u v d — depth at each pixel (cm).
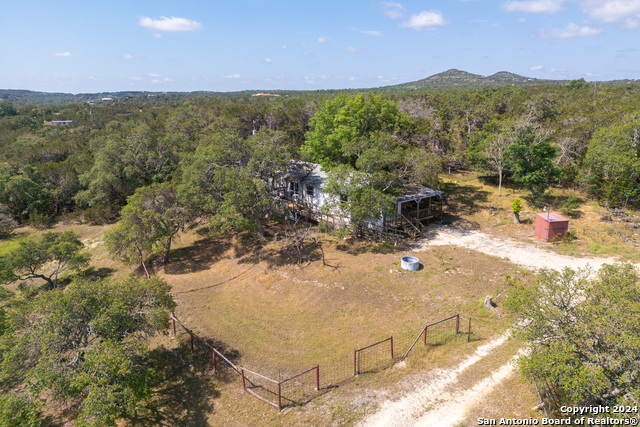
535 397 1008
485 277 1717
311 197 2728
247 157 2377
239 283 1908
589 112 4012
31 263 2003
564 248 1998
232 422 1045
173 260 2283
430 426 960
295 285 1797
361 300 1611
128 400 953
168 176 3597
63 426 1097
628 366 760
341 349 1312
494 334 1310
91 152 4300
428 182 2384
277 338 1423
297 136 4528
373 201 2016
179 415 1094
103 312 1127
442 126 4238
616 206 2470
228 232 2577
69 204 3738
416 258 1880
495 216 2566
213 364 1274
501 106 5375
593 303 873
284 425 1012
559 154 3219
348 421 1002
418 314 1474
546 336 888
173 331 1501
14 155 4353
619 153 2483
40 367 1002
